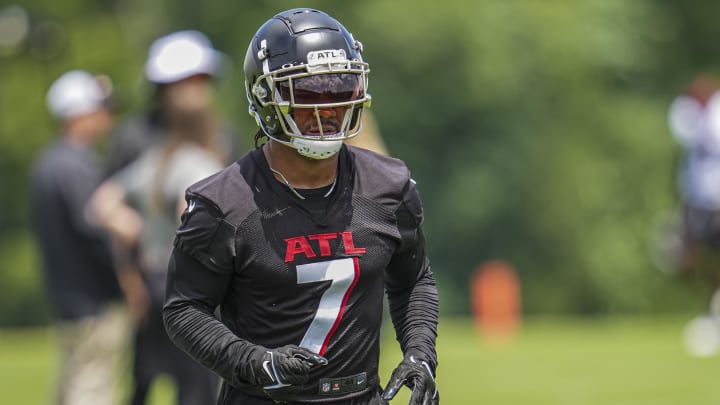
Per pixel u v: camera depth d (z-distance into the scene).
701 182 46.84
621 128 120.94
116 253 27.30
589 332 60.28
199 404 22.36
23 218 121.12
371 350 14.66
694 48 136.88
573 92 120.38
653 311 119.31
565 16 118.50
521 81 117.00
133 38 125.94
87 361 27.98
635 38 126.62
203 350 14.10
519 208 119.62
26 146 119.00
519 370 39.16
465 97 114.81
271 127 14.16
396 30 110.94
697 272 48.03
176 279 14.38
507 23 115.62
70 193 27.67
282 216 14.12
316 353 13.83
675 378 36.84
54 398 28.39
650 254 118.69
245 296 14.35
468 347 48.00
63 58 119.31
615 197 120.12
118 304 28.22
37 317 116.81
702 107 47.12
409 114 115.25
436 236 119.44
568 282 119.50
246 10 116.62
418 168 118.88
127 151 25.66
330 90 13.81
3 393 34.72
